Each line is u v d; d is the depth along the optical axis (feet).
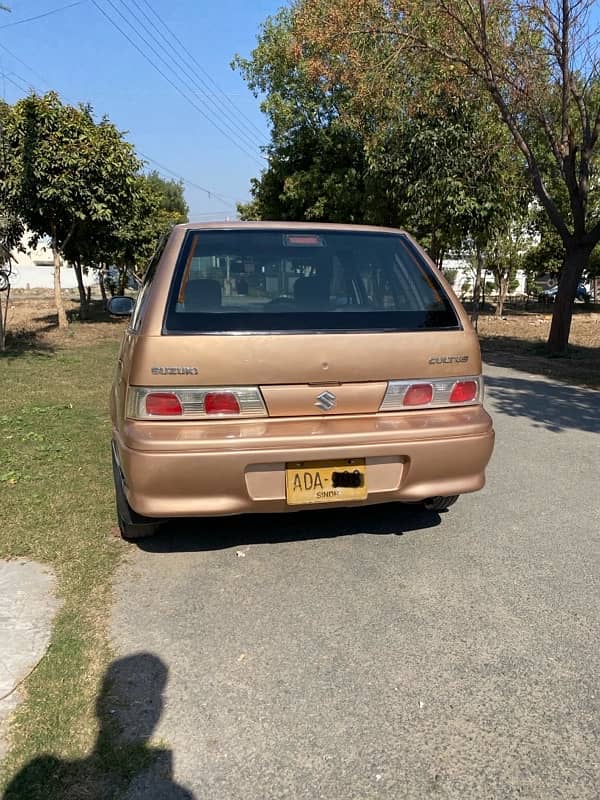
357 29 37.11
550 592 9.89
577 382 28.40
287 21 70.85
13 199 41.78
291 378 9.47
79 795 6.13
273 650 8.40
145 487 9.12
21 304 86.74
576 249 37.29
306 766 6.56
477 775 6.48
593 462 16.31
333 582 10.17
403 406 10.10
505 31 35.24
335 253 11.16
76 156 41.27
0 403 22.36
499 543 11.60
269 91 73.92
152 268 11.91
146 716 7.17
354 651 8.39
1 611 9.06
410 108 38.83
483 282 89.45
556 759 6.68
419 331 10.15
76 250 53.31
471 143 39.24
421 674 7.96
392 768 6.55
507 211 41.55
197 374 9.20
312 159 71.00
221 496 9.34
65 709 7.21
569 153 35.50
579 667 8.11
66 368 30.68
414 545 11.50
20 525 11.94
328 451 9.44
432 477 10.11
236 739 6.89
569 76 34.17
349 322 9.95
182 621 9.02
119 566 10.60
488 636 8.75
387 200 49.21
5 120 39.81
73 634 8.58
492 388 26.63
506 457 16.70
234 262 10.53
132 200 47.44
